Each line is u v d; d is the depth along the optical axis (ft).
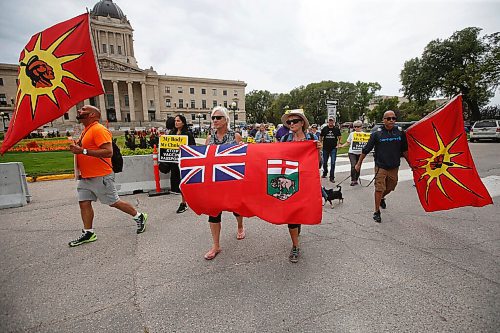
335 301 7.72
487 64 100.42
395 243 11.52
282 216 9.55
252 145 10.44
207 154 10.45
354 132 23.24
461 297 7.79
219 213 10.35
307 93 246.06
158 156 20.67
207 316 7.20
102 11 245.65
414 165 13.84
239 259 10.32
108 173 11.84
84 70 10.84
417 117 132.46
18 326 6.88
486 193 12.51
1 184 17.51
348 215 15.34
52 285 8.69
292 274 9.19
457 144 12.98
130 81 229.25
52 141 74.28
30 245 11.74
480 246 11.08
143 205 17.88
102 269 9.67
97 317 7.20
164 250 11.17
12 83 206.18
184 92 264.93
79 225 14.17
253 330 6.68
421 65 131.03
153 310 7.47
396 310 7.29
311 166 9.91
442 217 14.71
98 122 11.43
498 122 61.87
